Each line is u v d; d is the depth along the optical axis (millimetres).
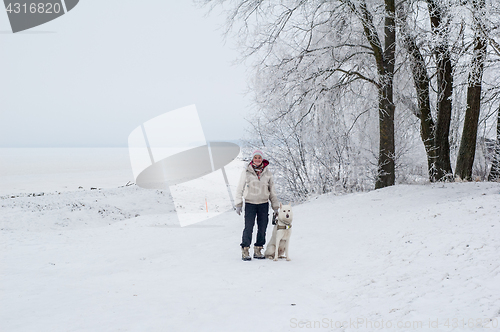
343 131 13031
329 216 8695
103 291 3859
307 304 3266
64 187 30500
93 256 6914
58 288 4047
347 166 13203
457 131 14281
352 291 3486
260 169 5621
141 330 2646
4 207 14805
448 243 4195
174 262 5652
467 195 7828
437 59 10688
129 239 9492
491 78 12211
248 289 3838
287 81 11938
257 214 5668
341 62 11758
